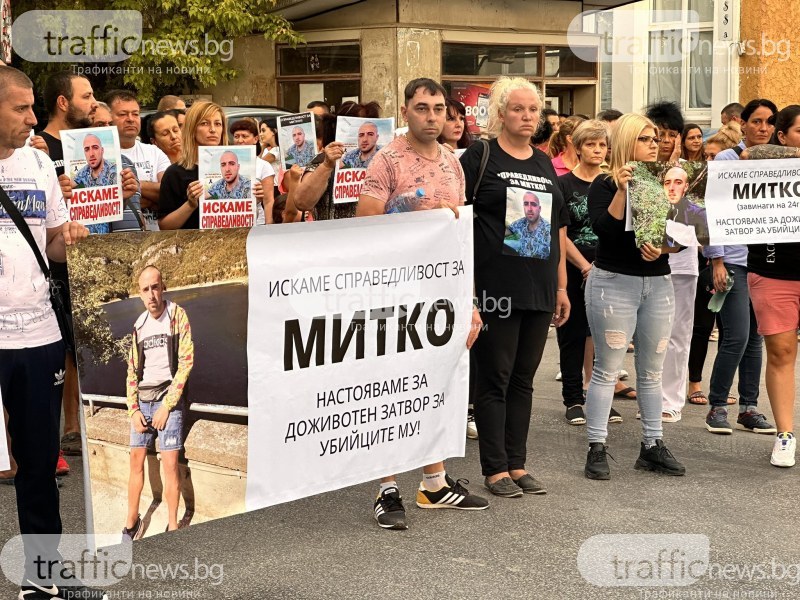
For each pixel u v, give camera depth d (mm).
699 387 7648
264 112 12531
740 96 16031
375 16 16047
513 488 5469
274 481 4441
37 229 4000
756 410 7016
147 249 3957
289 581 4367
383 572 4469
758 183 5750
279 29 15945
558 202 5445
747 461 6184
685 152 8789
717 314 7570
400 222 4758
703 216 5711
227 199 5961
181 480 4141
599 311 5758
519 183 5305
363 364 4691
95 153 5402
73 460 6031
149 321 3988
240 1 15320
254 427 4340
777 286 6008
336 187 6551
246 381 4289
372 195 4973
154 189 6648
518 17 16984
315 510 5273
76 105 5914
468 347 5109
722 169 5680
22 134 3840
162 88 16703
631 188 5543
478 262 5340
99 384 3883
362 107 6922
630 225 5559
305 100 16984
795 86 15641
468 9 16516
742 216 5758
